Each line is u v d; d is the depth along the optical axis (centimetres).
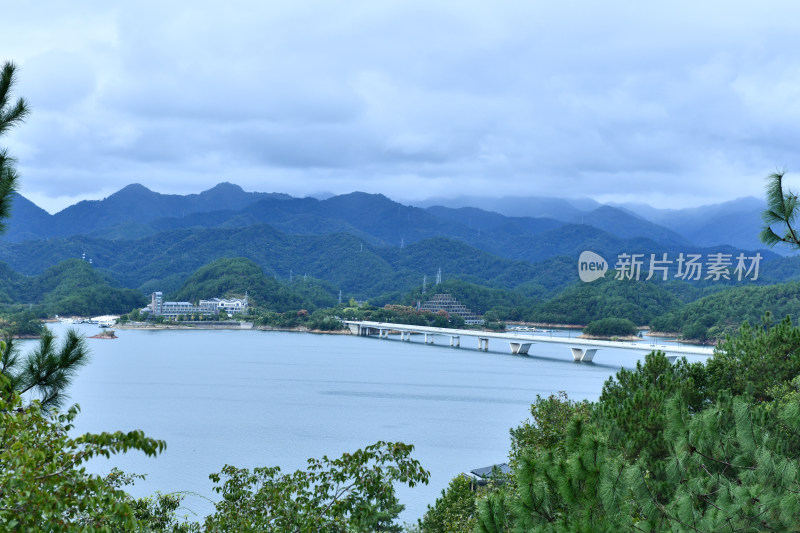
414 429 10850
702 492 1555
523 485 1519
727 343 4181
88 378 17688
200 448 9375
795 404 1705
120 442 1223
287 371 19600
